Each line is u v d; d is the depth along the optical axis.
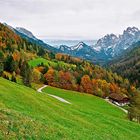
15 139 24.36
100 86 199.62
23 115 33.78
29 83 150.00
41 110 48.28
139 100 101.50
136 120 100.00
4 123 26.94
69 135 33.41
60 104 66.62
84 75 196.38
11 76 146.62
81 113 60.12
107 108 134.50
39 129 29.97
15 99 50.50
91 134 40.94
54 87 172.00
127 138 48.34
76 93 163.12
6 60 164.62
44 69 199.12
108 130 49.59
